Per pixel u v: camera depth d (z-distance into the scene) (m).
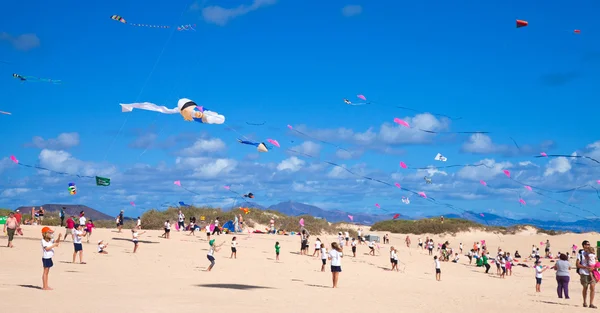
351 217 48.00
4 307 11.51
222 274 23.12
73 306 12.25
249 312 12.84
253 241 42.09
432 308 15.87
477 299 19.69
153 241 35.88
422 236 74.75
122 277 19.47
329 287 20.59
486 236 74.19
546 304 18.89
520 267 43.66
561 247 65.12
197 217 56.47
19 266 20.55
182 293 15.94
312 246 42.66
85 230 32.19
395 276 29.06
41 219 45.22
